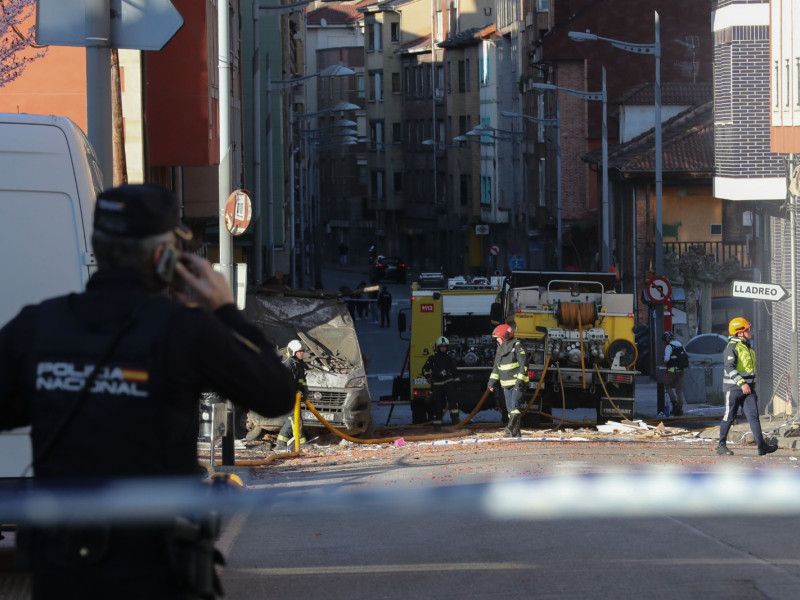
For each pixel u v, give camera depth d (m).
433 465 42.31
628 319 72.06
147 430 8.59
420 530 28.16
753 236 89.88
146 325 8.67
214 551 9.17
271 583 22.78
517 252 179.88
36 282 22.39
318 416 59.22
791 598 21.03
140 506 8.48
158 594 8.47
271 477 42.50
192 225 85.56
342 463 47.12
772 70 71.69
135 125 62.09
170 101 63.44
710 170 126.25
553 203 179.12
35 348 8.77
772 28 71.88
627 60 170.25
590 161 147.88
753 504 23.97
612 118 171.12
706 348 100.12
